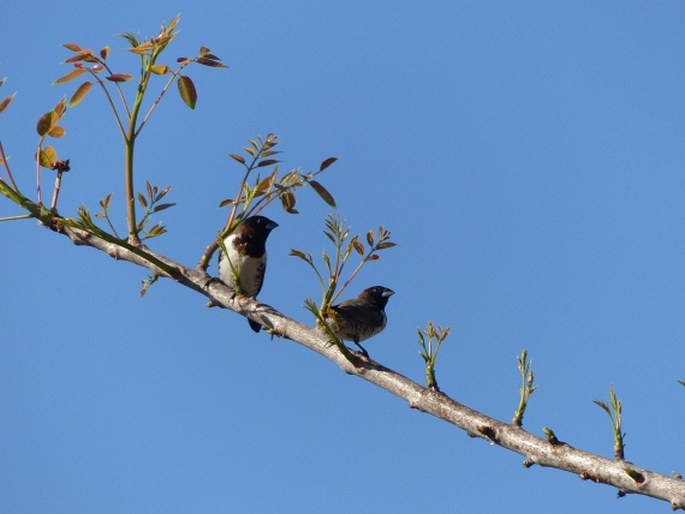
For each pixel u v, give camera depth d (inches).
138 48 389.7
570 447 288.4
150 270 429.7
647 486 268.5
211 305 422.0
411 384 334.6
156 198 426.0
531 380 305.6
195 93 402.9
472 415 312.3
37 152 409.1
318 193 428.8
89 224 398.9
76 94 403.9
